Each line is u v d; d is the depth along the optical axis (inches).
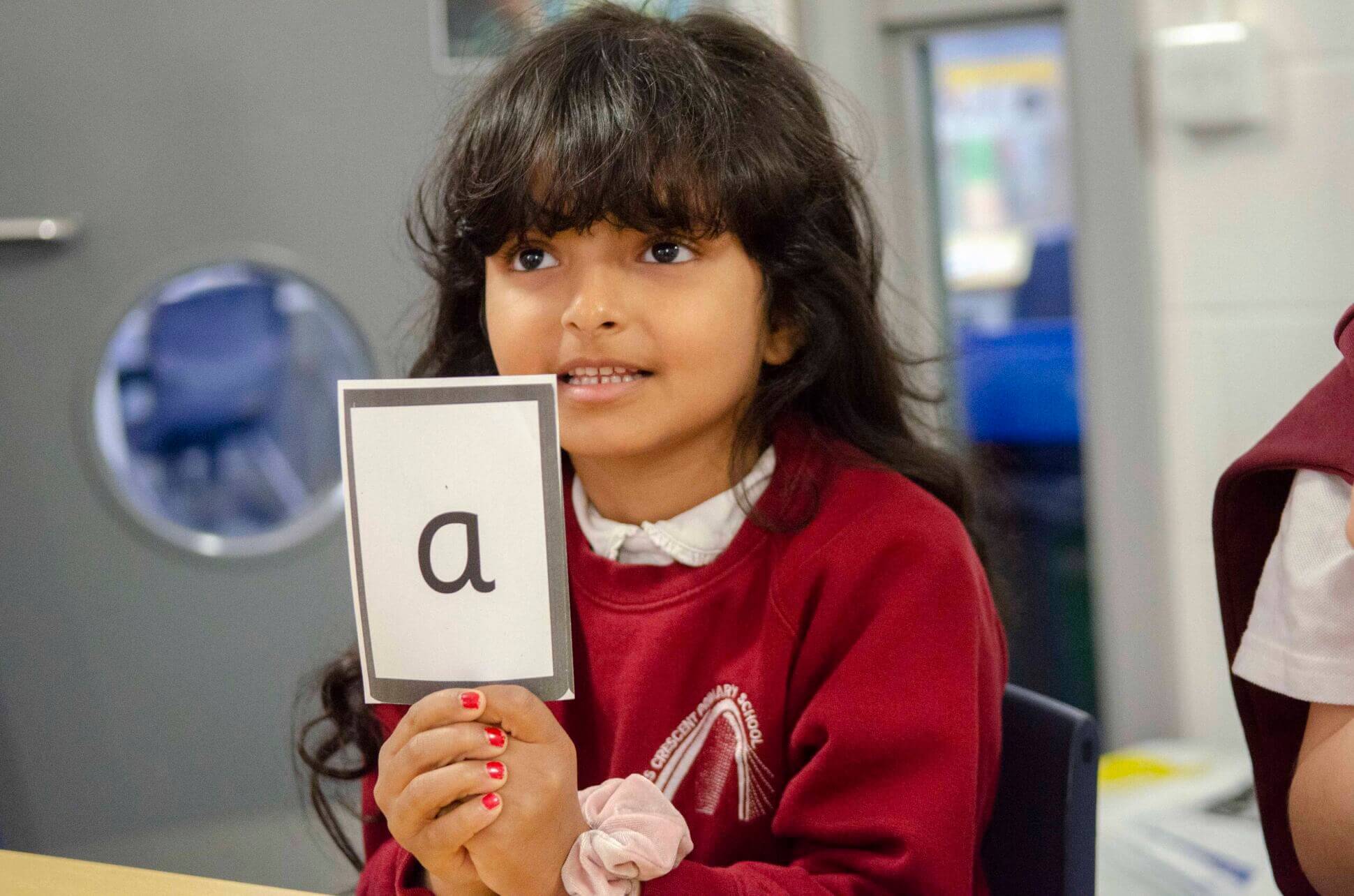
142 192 73.5
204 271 74.4
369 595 25.4
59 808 75.9
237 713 76.9
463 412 24.8
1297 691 30.0
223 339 75.9
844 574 31.6
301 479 77.9
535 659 25.1
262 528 77.5
